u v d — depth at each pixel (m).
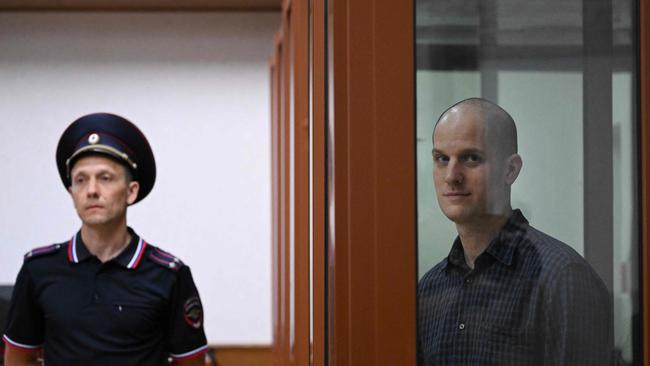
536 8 2.31
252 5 8.19
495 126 2.28
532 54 2.29
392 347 2.16
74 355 2.62
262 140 8.33
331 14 2.21
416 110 2.23
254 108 8.33
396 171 2.17
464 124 2.26
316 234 2.60
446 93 2.26
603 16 2.33
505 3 2.30
